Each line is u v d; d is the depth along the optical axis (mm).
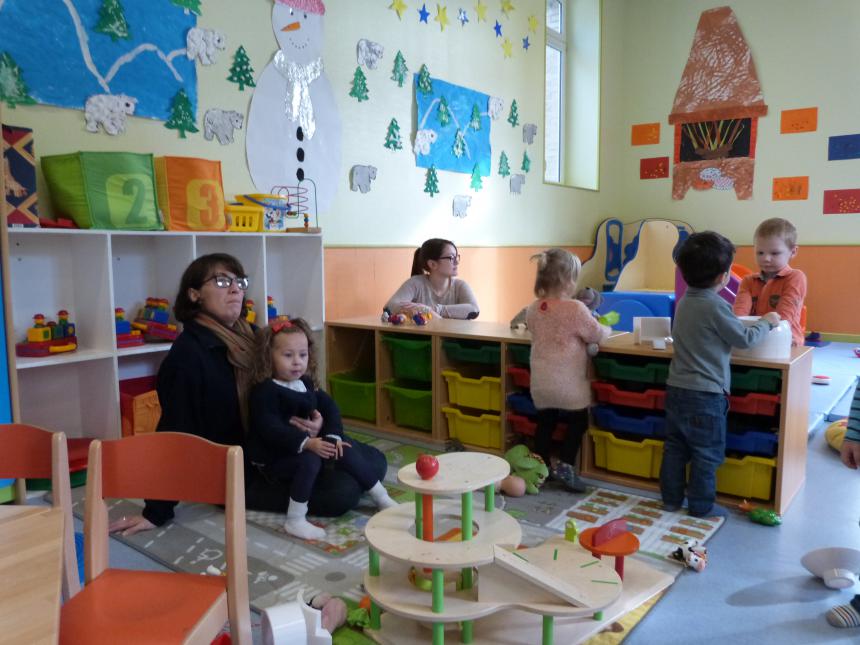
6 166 2143
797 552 1897
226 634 1303
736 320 2070
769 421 2420
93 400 2553
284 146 3285
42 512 1093
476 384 2768
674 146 6332
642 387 2529
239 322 2314
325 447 2057
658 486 2365
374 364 3523
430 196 4215
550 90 6098
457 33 4336
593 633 1459
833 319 5727
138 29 2678
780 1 5723
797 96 5730
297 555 1882
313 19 3375
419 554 1347
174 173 2613
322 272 3143
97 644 959
